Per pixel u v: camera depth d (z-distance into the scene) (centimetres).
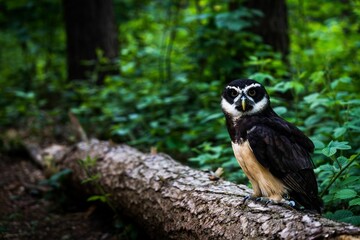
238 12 787
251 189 462
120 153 633
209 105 828
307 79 750
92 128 981
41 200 725
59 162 745
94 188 639
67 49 1199
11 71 1537
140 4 1353
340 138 531
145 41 1349
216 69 881
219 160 588
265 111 461
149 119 879
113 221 608
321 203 429
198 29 871
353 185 438
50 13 1320
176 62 1044
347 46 959
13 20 1286
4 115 1105
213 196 440
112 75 1157
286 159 420
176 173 522
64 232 616
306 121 607
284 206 397
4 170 845
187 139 712
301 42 1052
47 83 1345
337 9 1117
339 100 545
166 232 485
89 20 1165
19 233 606
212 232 409
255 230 369
